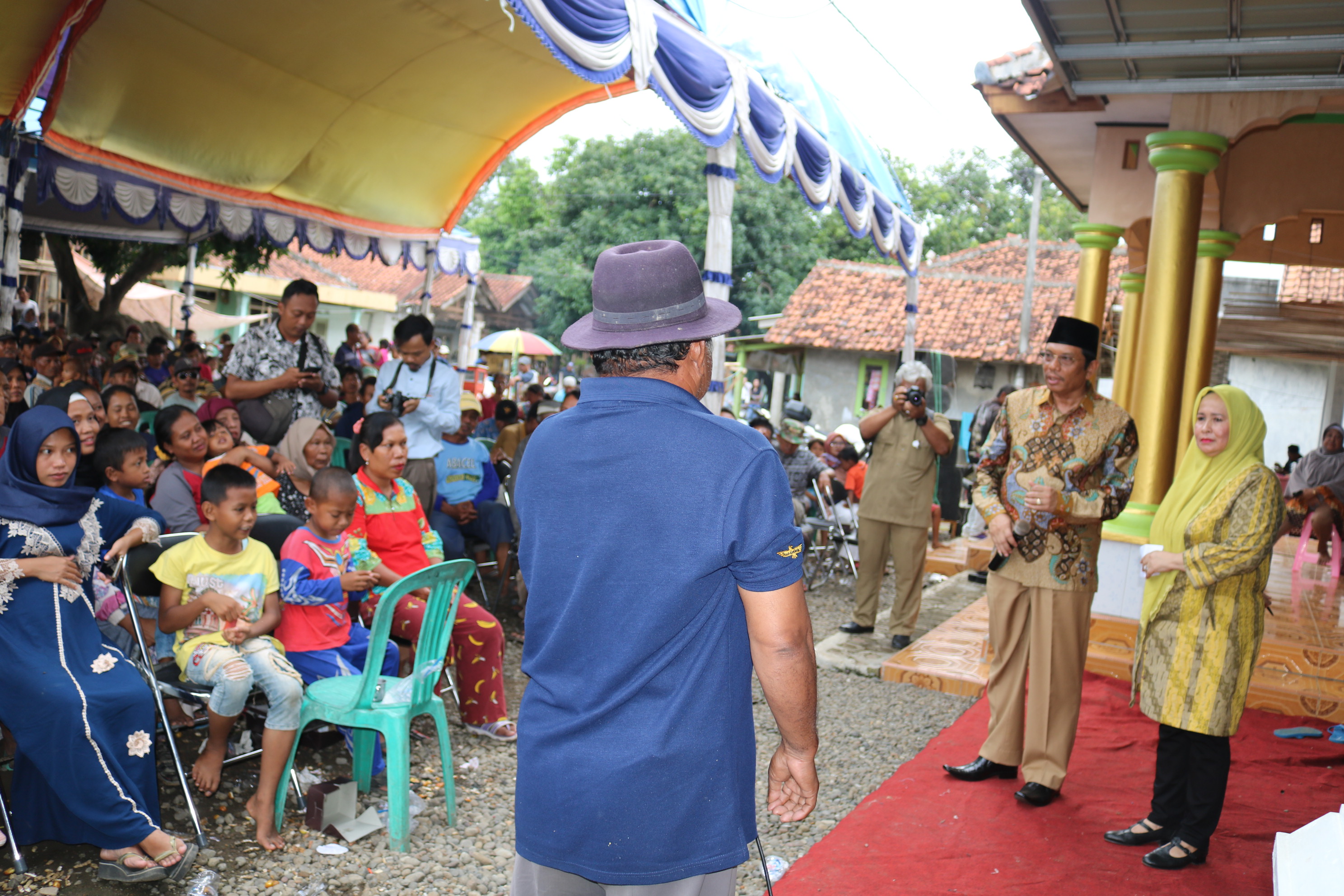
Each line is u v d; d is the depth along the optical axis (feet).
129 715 10.69
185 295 57.77
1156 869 11.94
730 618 5.86
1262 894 11.44
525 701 6.15
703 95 19.80
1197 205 21.75
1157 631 12.37
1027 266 60.70
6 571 10.45
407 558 16.08
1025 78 26.73
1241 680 11.80
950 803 13.76
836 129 30.40
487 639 15.37
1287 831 13.30
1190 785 12.14
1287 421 77.41
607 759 5.65
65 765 10.09
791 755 6.21
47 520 11.07
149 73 26.55
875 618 24.45
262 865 11.17
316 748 14.43
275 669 12.00
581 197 97.60
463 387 47.62
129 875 10.35
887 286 70.38
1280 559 37.17
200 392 28.19
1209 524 11.82
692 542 5.66
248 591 12.58
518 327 105.09
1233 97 21.09
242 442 18.45
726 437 5.84
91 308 53.47
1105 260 30.32
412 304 95.50
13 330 40.04
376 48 25.71
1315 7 17.12
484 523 22.36
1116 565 21.06
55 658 10.58
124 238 45.16
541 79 28.50
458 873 11.36
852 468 34.45
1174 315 21.65
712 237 22.82
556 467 6.05
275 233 36.50
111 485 14.47
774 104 23.72
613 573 5.75
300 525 14.58
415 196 38.88
